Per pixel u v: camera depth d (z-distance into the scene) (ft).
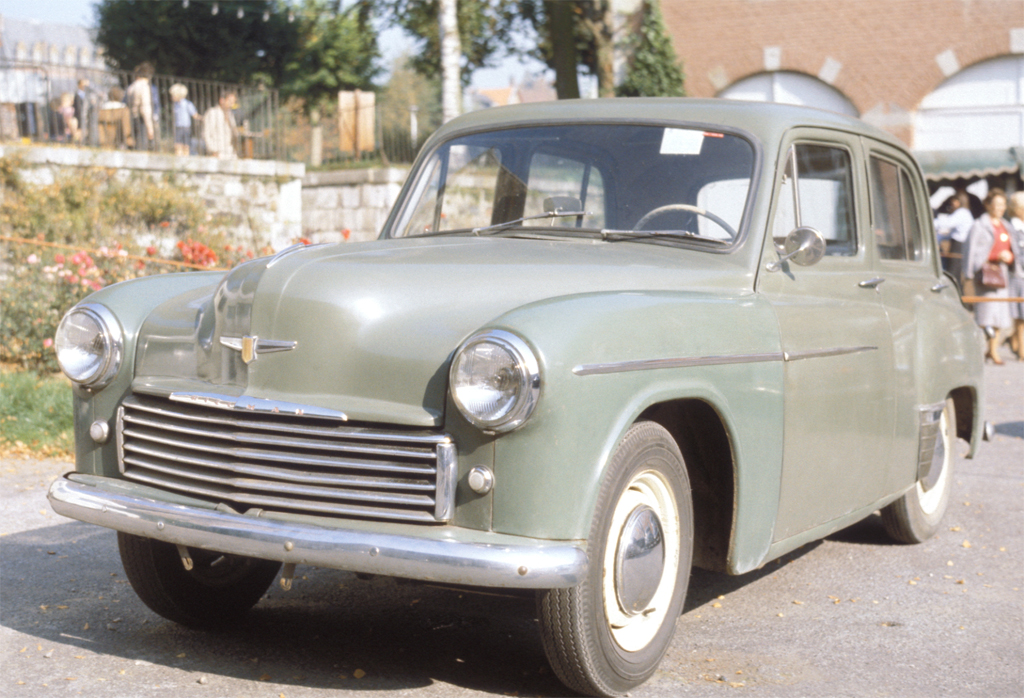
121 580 14.87
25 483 20.85
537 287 10.90
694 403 11.37
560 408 9.38
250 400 10.31
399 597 14.42
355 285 10.61
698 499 12.13
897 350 15.26
